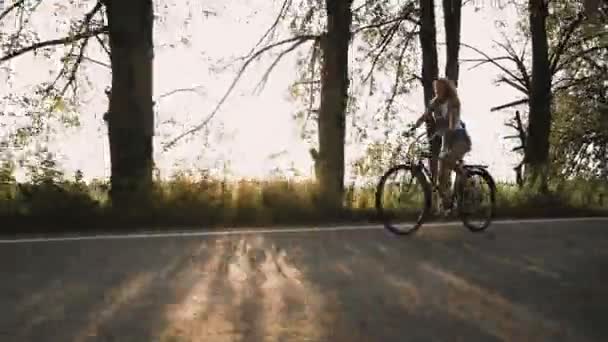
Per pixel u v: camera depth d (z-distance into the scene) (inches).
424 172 469.4
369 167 770.2
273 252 389.4
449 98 477.1
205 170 605.3
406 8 920.3
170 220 539.2
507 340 238.5
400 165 467.5
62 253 389.1
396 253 388.8
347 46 743.7
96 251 394.6
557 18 1107.9
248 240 429.4
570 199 702.5
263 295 294.2
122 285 310.8
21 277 327.3
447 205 470.6
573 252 397.1
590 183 756.0
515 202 654.5
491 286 312.8
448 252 394.0
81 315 263.0
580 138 1212.5
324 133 728.3
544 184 714.8
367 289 305.1
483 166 486.0
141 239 434.9
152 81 642.2
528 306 280.5
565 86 1223.5
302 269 345.1
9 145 674.8
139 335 239.8
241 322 255.6
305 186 607.2
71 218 526.0
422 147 508.4
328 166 699.4
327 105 732.7
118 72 634.2
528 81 1266.0
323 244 415.8
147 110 635.5
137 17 634.2
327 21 751.7
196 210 548.7
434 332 245.8
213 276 329.4
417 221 462.3
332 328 249.1
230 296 292.2
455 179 473.7
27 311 268.5
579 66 1202.6
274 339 236.8
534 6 975.6
